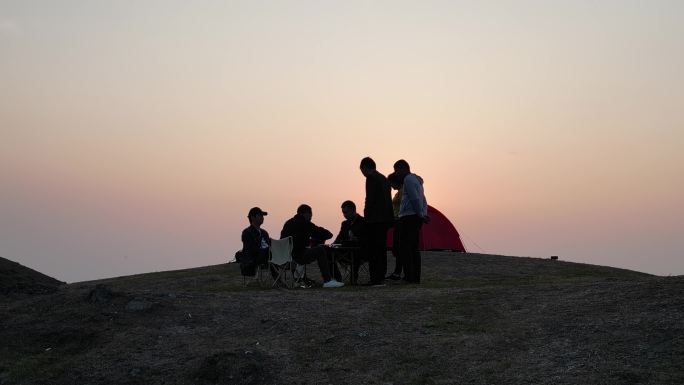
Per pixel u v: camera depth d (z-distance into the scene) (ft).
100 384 29.48
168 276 61.41
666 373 25.88
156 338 33.45
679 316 30.22
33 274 56.95
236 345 32.24
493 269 60.23
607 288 36.63
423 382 27.68
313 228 47.98
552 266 62.75
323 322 34.55
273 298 39.55
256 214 49.01
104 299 37.55
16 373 30.55
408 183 45.98
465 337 31.58
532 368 27.81
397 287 44.24
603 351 28.37
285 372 29.58
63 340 33.73
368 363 29.86
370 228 45.91
